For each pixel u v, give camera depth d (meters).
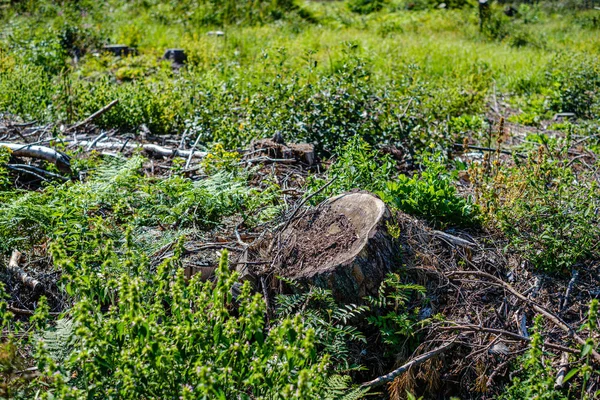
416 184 5.01
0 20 16.14
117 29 15.66
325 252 4.20
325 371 3.18
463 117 8.42
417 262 4.33
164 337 2.98
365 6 21.05
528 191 5.05
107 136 7.71
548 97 10.62
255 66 11.30
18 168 5.98
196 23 16.91
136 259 3.84
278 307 4.09
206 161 5.90
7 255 4.69
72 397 2.83
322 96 7.55
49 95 8.92
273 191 5.43
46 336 3.36
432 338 3.98
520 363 3.81
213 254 4.54
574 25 20.42
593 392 3.59
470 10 20.38
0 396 3.06
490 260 4.55
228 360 3.09
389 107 7.73
